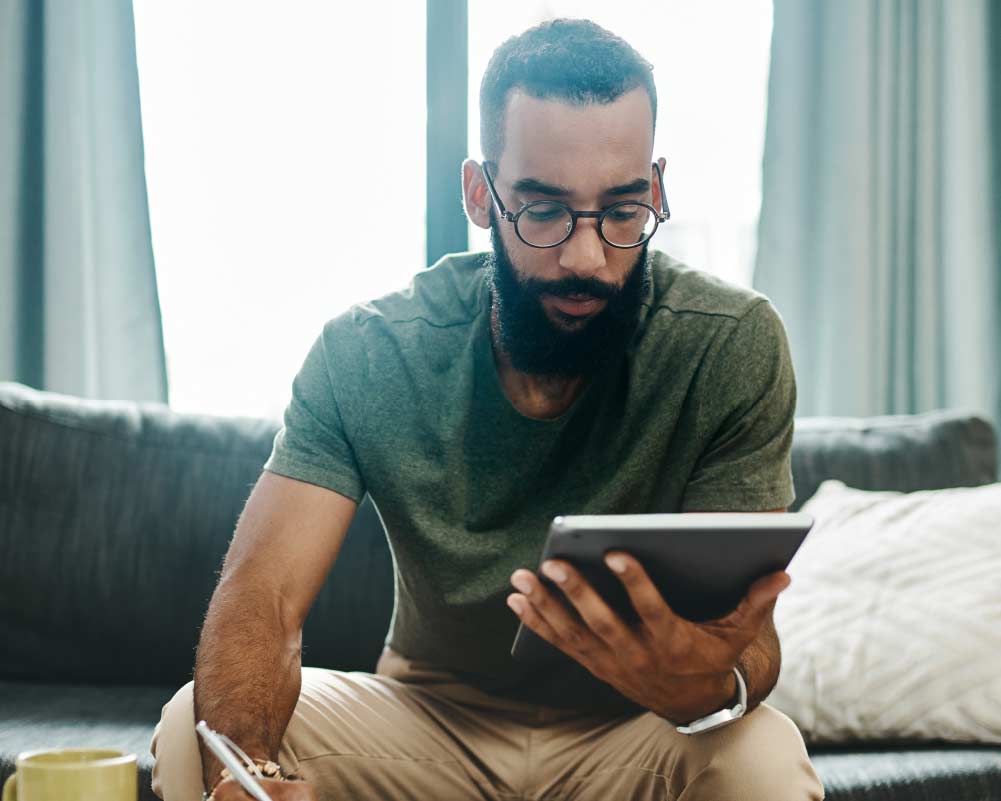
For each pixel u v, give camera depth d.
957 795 1.43
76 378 2.48
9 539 1.87
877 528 1.80
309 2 2.63
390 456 1.34
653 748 1.23
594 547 0.93
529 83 1.22
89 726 1.60
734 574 0.97
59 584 1.87
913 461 2.01
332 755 1.27
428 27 2.61
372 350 1.37
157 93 2.60
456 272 1.45
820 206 2.58
